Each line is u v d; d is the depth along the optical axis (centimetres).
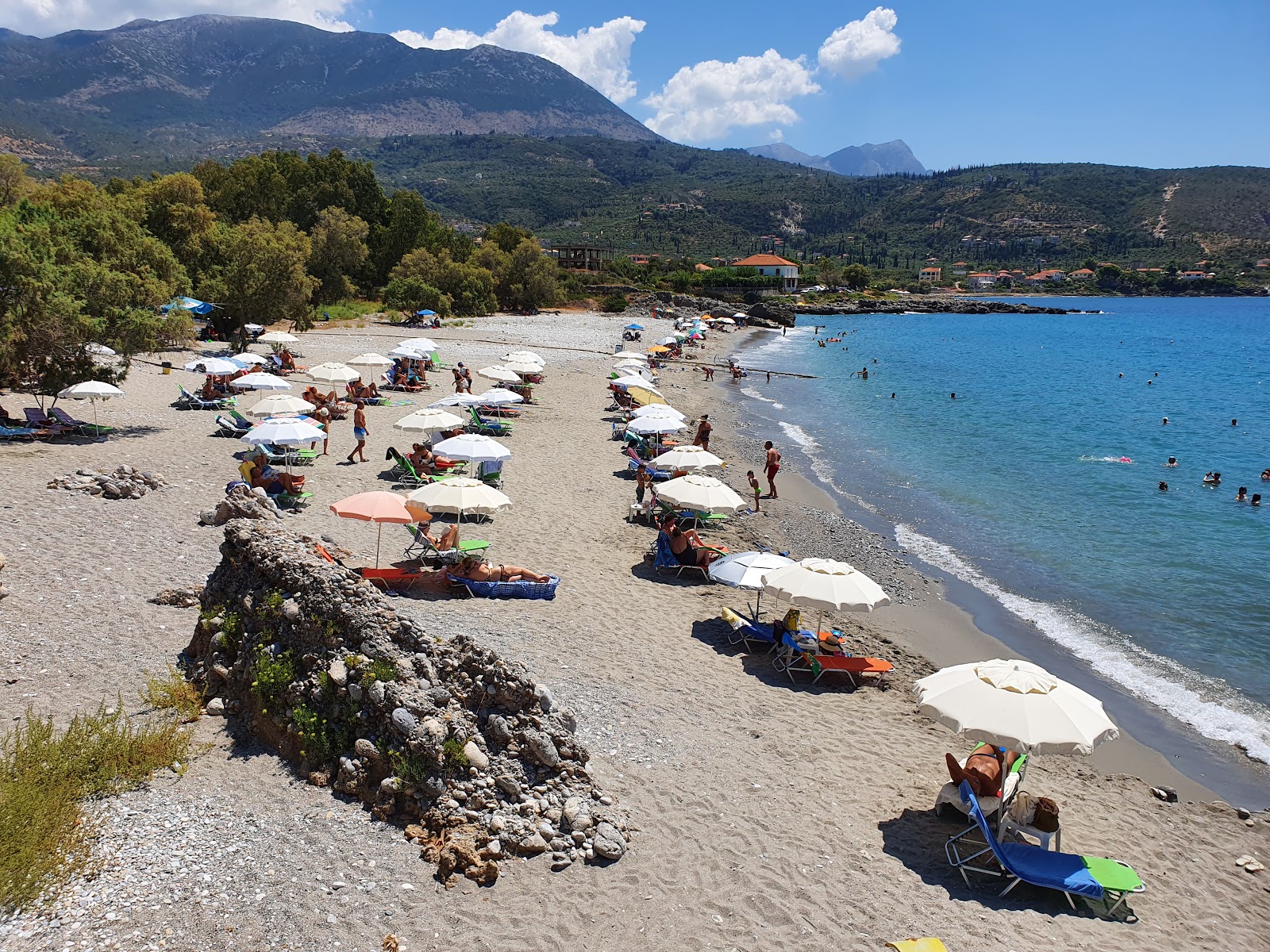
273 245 4531
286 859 729
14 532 1407
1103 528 2250
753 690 1216
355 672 853
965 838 887
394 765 802
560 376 4412
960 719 854
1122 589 1808
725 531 2027
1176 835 970
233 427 2367
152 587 1247
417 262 7581
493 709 848
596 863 775
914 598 1730
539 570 1600
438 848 749
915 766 1041
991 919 765
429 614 1299
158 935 632
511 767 820
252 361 3141
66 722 885
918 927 742
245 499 1568
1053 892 823
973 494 2594
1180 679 1412
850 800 945
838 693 1248
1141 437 3581
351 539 1617
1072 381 5566
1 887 650
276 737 886
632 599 1509
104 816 757
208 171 8025
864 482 2717
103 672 1001
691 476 1702
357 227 7081
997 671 902
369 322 6419
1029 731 825
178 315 2470
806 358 6819
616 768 935
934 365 6444
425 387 3684
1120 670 1438
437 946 657
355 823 784
